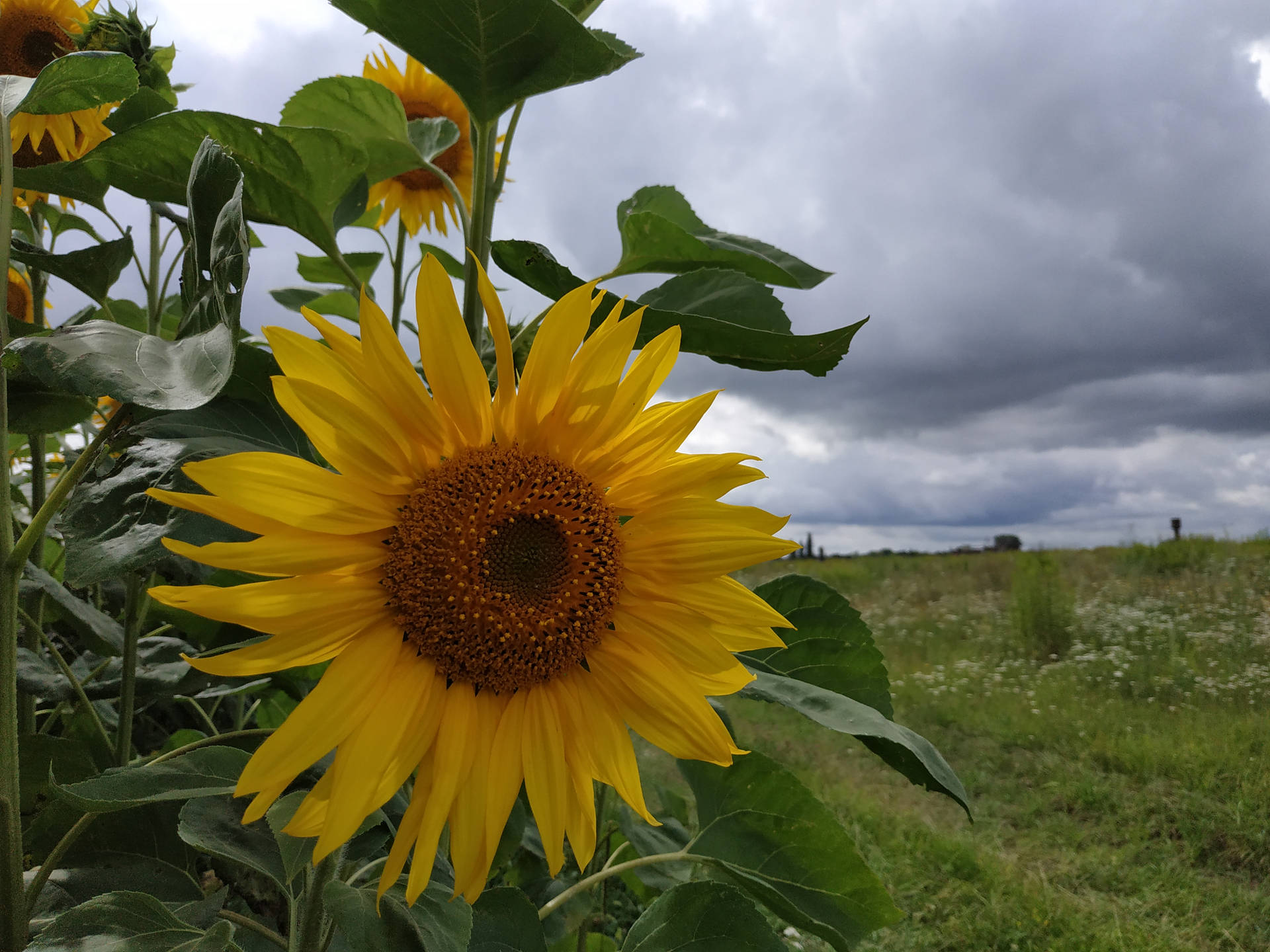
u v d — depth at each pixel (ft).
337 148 1.59
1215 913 4.58
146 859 1.64
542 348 1.24
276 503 1.08
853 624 1.87
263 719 2.73
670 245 1.86
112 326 1.08
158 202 1.74
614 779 1.25
